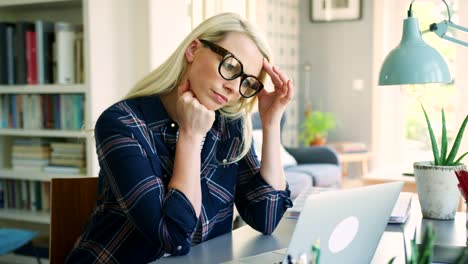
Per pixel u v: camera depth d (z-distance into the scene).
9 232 2.41
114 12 2.84
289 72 6.03
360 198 0.89
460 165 1.41
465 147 5.18
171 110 1.30
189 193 1.17
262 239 1.29
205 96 1.22
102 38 2.74
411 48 1.48
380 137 5.75
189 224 1.15
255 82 1.25
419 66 1.44
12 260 2.87
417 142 5.67
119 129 1.20
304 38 6.16
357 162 5.89
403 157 5.75
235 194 1.46
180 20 3.27
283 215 1.52
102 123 1.22
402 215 1.36
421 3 5.48
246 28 1.24
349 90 5.96
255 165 1.45
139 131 1.23
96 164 2.68
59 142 2.85
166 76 1.29
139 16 2.97
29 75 2.79
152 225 1.12
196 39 1.25
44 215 2.79
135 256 1.23
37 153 2.84
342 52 5.96
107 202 1.27
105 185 1.30
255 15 4.66
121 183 1.15
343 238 0.91
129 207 1.14
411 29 1.51
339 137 6.05
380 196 0.93
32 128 2.85
